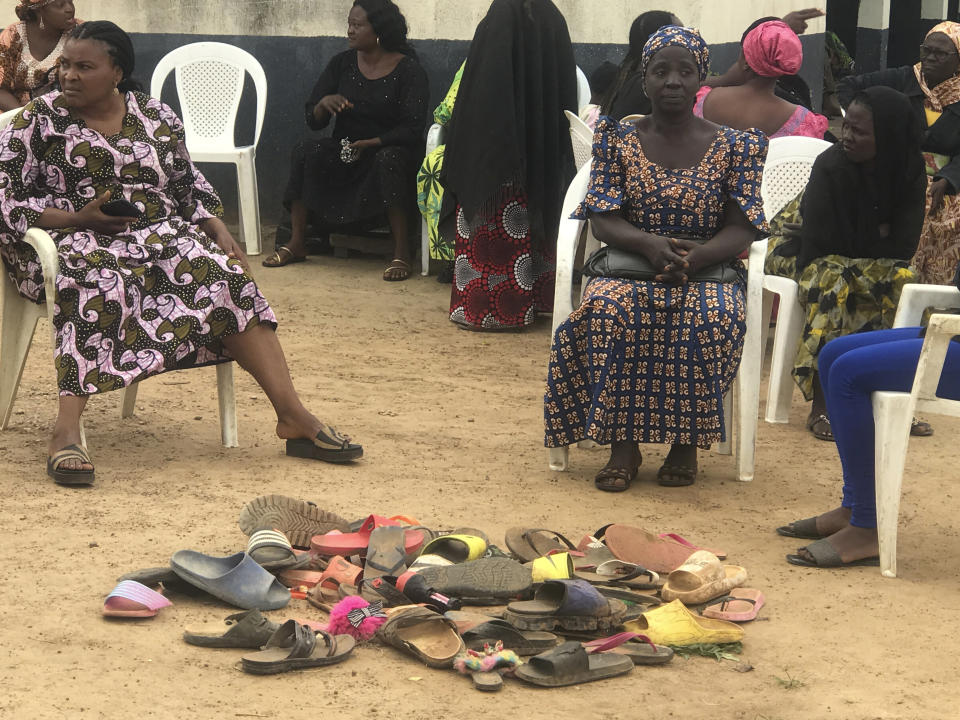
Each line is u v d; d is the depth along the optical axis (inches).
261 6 390.9
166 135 195.0
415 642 125.1
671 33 185.6
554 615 128.6
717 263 186.1
